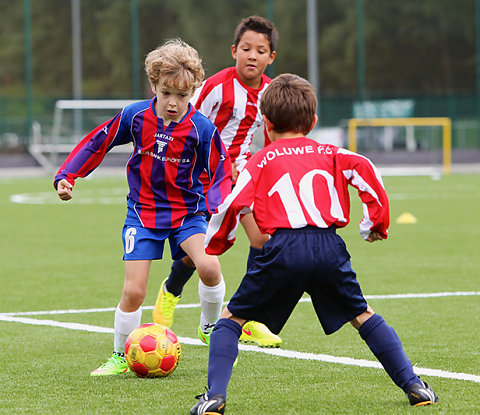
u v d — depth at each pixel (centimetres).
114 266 2242
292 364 1188
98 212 3891
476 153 8681
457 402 966
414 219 3391
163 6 10675
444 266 2184
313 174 943
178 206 1190
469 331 1400
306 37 10994
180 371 1159
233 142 1539
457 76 10631
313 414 932
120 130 1184
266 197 940
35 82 10681
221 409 891
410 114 8631
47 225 3350
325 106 8538
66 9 10731
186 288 1894
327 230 934
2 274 2109
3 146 8100
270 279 919
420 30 10669
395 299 1720
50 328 1473
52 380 1109
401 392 1021
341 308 942
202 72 1143
